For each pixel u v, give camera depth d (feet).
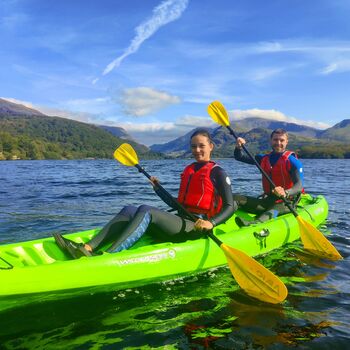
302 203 22.12
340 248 16.58
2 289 9.39
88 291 10.65
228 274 12.81
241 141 18.03
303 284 12.07
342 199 33.94
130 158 14.87
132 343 8.29
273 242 15.64
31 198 34.60
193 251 12.59
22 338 8.43
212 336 8.63
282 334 8.73
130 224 12.08
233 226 15.71
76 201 32.65
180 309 10.01
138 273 11.31
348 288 11.75
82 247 11.27
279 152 19.17
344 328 9.03
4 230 20.59
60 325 9.05
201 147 13.84
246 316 9.63
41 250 12.03
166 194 13.84
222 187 13.34
